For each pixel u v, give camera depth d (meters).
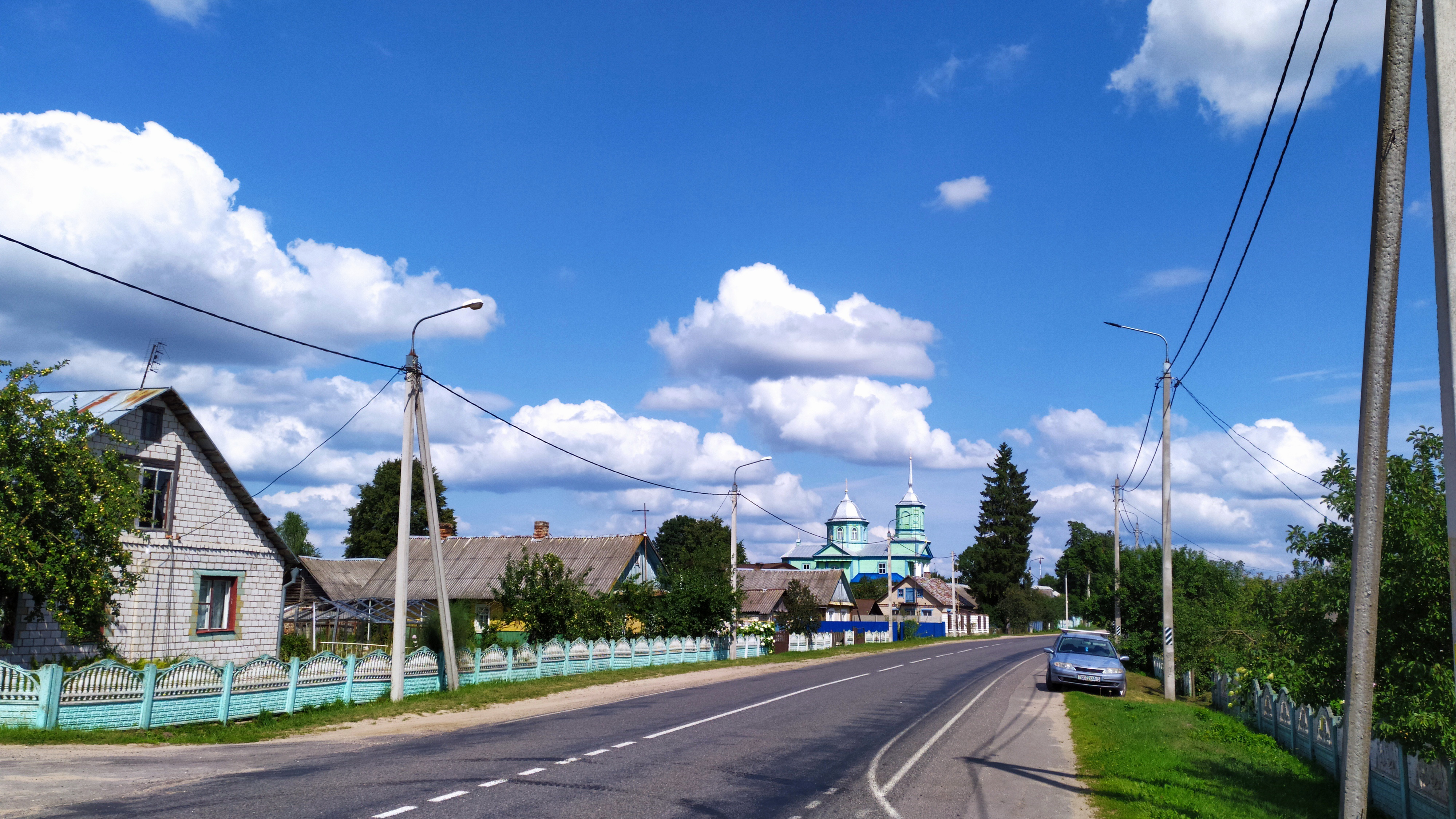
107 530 16.66
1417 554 9.56
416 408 21.75
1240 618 30.95
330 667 18.64
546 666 27.73
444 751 13.45
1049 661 28.02
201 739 14.24
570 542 50.03
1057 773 12.79
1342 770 7.30
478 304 21.08
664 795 10.20
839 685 27.72
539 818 8.82
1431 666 9.37
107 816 8.38
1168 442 29.47
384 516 69.62
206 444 25.27
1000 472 103.31
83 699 13.98
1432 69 6.15
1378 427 7.01
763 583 72.44
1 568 15.49
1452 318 5.92
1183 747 15.62
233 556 26.05
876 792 10.88
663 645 36.19
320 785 10.27
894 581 102.25
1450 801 9.01
